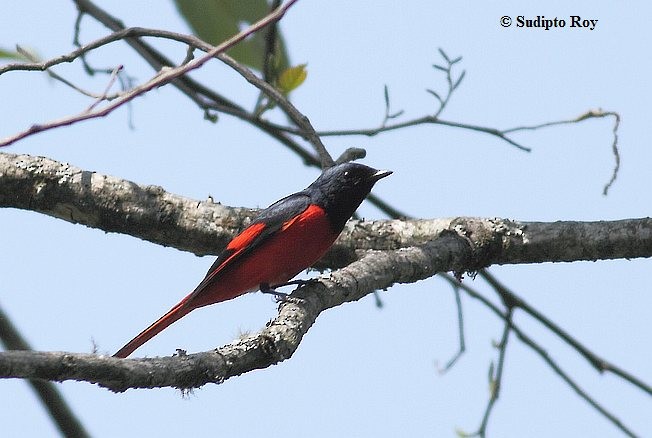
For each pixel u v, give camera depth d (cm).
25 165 1088
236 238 1077
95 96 909
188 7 1235
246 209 1130
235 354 741
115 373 623
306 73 1198
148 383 648
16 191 1084
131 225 1095
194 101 1221
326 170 1103
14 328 1173
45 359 592
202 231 1105
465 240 1077
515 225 1091
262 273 1079
